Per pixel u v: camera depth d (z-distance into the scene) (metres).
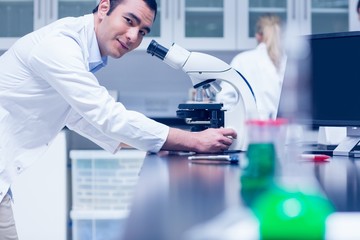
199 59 1.80
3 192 1.68
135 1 1.75
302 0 3.83
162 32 3.77
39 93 1.71
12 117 1.73
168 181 1.06
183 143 1.65
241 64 3.52
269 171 0.87
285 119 1.00
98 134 1.93
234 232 0.61
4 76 1.71
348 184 1.06
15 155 1.75
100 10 1.80
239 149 1.77
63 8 3.80
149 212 0.75
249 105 1.78
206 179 1.09
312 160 1.58
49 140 1.84
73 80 1.56
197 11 3.86
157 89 4.04
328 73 1.84
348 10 3.87
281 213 0.62
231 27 3.82
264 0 3.88
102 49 1.83
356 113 1.79
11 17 3.75
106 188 3.23
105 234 3.22
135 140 1.61
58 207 3.15
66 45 1.61
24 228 3.12
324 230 0.63
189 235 0.61
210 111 1.86
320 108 1.84
